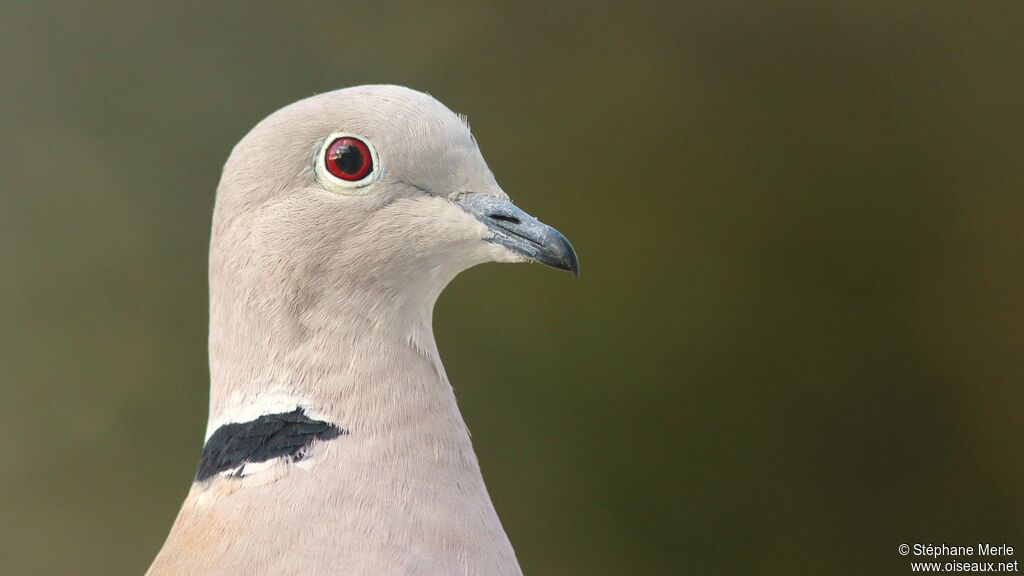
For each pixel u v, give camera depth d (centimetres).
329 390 186
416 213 187
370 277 187
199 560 185
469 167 187
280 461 186
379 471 186
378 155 187
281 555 185
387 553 185
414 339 187
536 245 187
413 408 186
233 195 187
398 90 188
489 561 186
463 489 186
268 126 187
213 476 186
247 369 186
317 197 187
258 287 187
